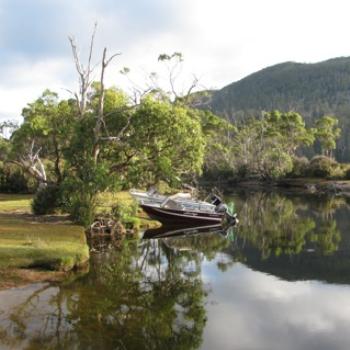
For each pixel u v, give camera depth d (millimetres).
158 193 37812
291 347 11953
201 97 48469
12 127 42750
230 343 12102
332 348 11914
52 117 32344
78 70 29875
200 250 25219
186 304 15250
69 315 13305
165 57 47062
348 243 27469
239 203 53750
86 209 26672
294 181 85500
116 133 29906
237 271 20406
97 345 11312
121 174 30609
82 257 18828
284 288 17594
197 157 30359
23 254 17906
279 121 99750
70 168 30250
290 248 25953
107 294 15695
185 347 11703
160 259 22484
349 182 79312
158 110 28797
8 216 29344
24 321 12656
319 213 43375
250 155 94938
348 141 136375
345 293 16953
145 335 12258
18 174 48719
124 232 28516
